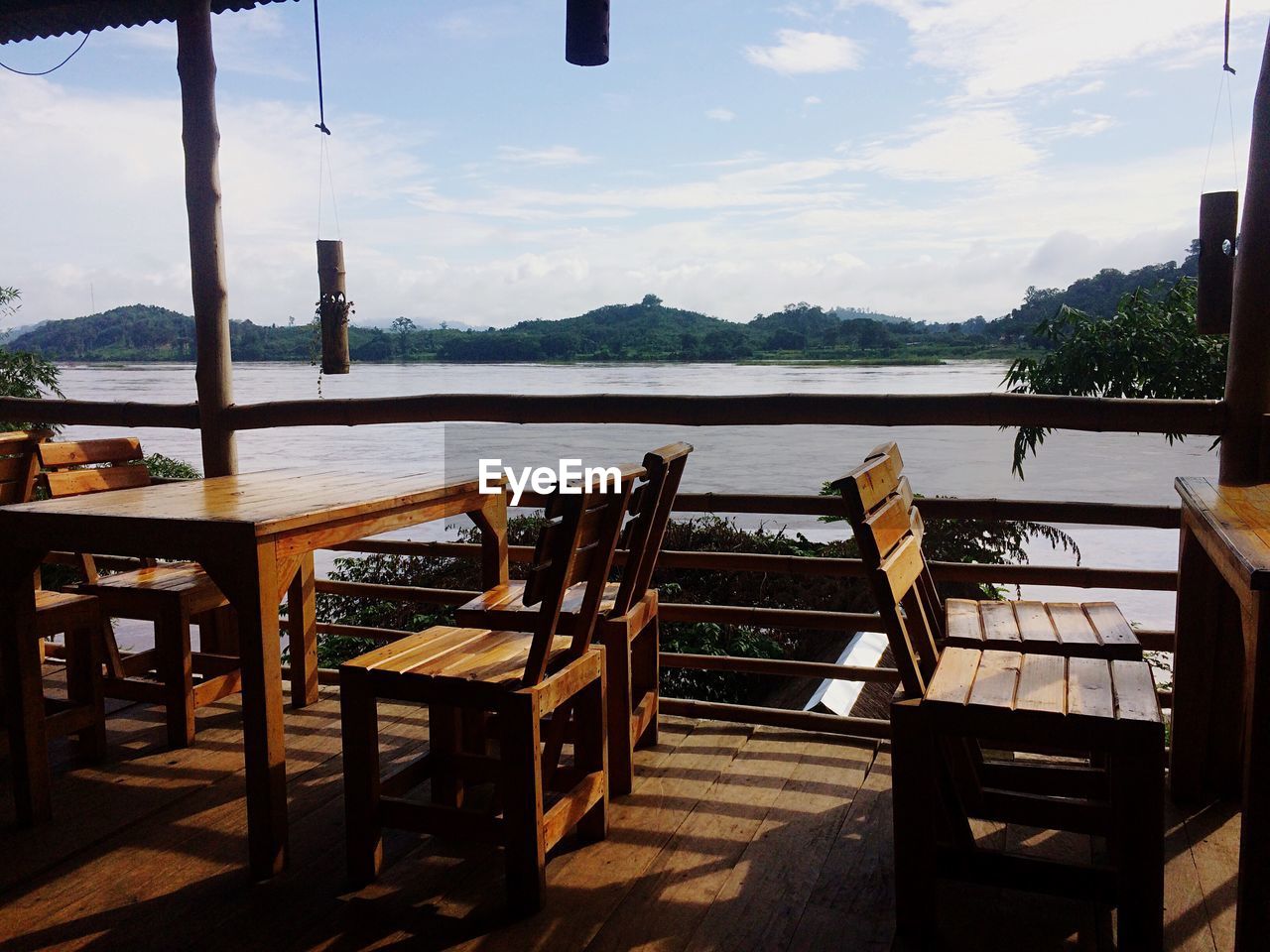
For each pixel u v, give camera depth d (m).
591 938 1.88
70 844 2.32
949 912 1.97
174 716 2.98
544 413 3.32
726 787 2.62
